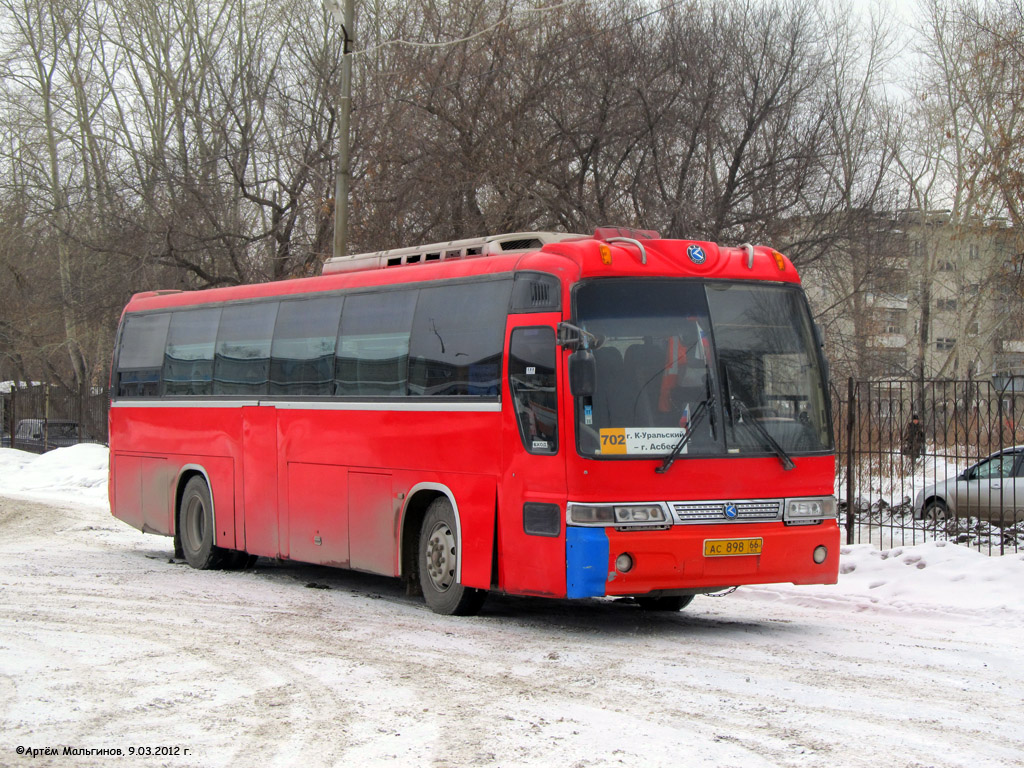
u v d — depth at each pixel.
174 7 44.09
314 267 33.38
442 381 11.34
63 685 7.88
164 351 16.59
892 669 8.58
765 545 9.97
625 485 9.66
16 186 40.91
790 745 6.36
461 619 11.09
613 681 8.05
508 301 10.62
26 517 22.66
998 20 33.72
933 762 6.05
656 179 31.98
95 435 40.47
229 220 36.03
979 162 27.75
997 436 18.59
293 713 7.11
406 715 7.05
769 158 32.53
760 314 10.50
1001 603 11.59
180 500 16.17
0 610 11.18
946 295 47.72
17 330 47.97
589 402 9.74
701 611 12.17
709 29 32.84
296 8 37.69
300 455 13.54
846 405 17.00
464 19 31.50
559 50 31.42
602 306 9.93
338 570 15.87
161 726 6.80
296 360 13.77
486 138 30.48
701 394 10.05
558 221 31.50
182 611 11.35
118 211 35.53
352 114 31.72
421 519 11.94
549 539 9.83
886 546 15.78
